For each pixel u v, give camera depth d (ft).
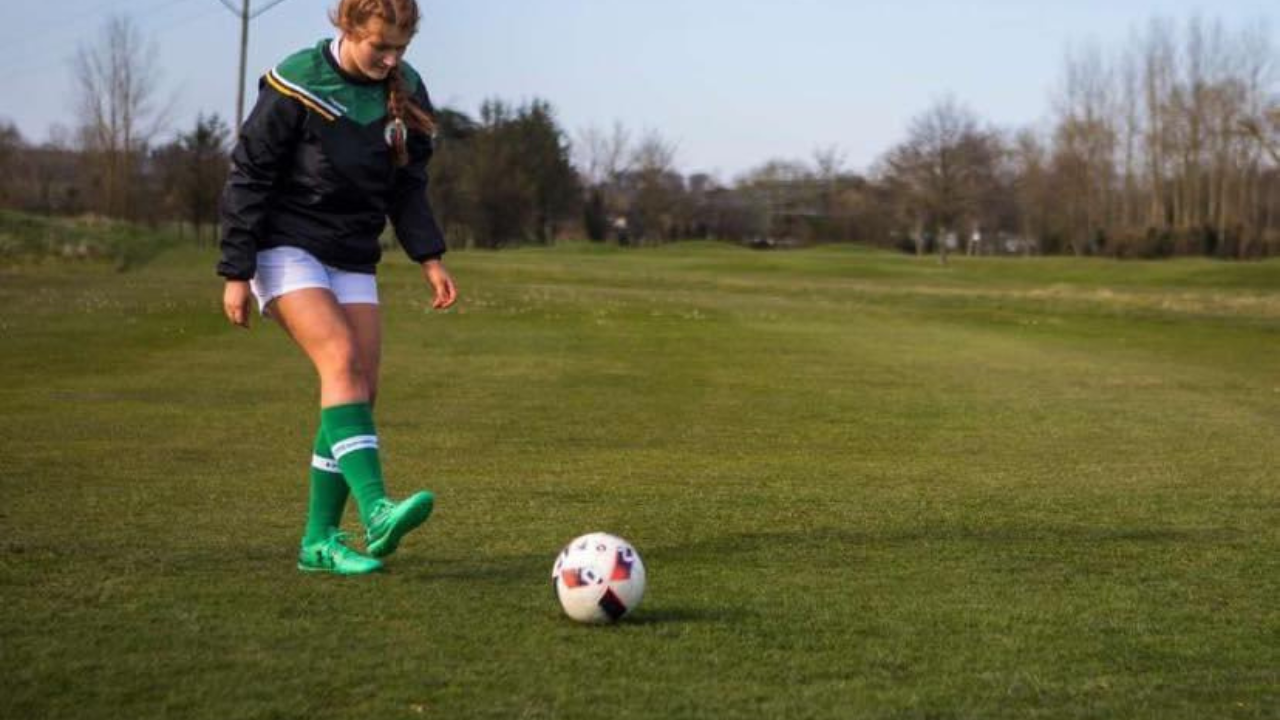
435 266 17.04
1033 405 42.93
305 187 15.85
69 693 11.53
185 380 45.80
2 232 142.00
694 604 15.20
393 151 16.03
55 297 87.86
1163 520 21.86
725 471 27.45
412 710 11.25
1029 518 21.91
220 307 81.25
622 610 14.01
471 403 41.16
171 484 24.26
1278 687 12.42
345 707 11.30
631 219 315.99
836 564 17.78
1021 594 16.11
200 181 195.93
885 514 22.11
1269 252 236.63
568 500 23.08
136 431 32.58
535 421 36.70
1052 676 12.65
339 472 16.44
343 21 15.47
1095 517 22.11
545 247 262.88
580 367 54.34
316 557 16.58
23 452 28.37
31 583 15.66
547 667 12.55
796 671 12.62
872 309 104.01
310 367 50.83
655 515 21.63
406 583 15.93
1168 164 261.85
